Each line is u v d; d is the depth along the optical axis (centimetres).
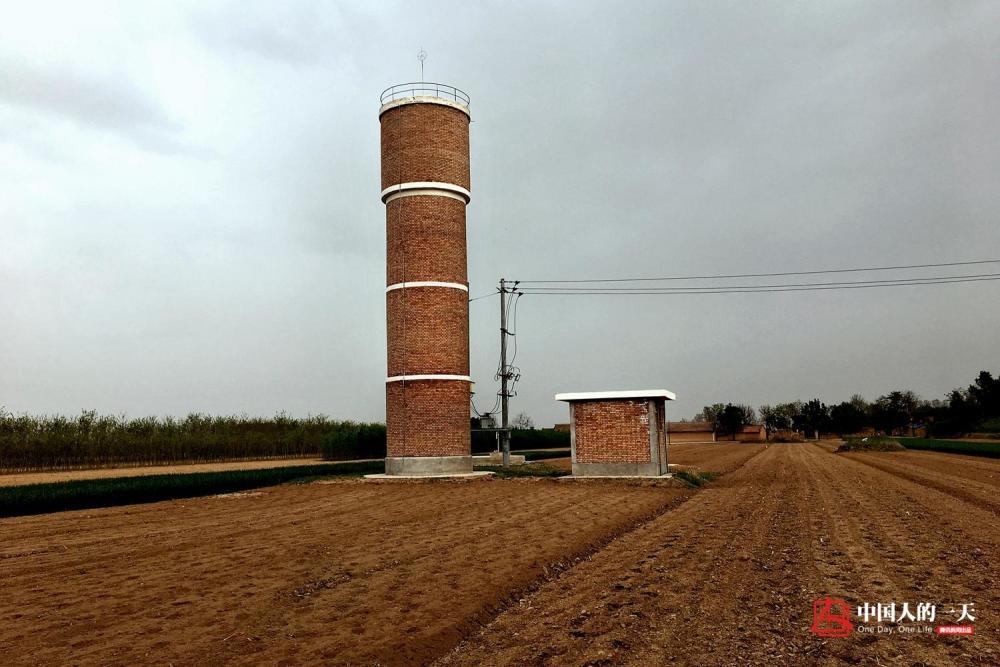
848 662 905
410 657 948
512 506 2519
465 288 3681
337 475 3825
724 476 4078
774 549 1648
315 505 2698
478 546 1716
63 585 1375
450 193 3634
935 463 5053
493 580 1355
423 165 3600
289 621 1103
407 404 3538
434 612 1143
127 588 1337
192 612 1159
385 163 3706
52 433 5025
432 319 3550
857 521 2083
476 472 3653
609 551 1669
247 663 920
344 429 7006
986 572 1392
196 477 3569
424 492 3056
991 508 2397
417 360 3534
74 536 2005
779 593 1239
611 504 2547
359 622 1094
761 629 1038
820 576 1364
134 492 3005
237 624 1089
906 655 929
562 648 970
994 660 912
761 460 5869
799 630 1031
